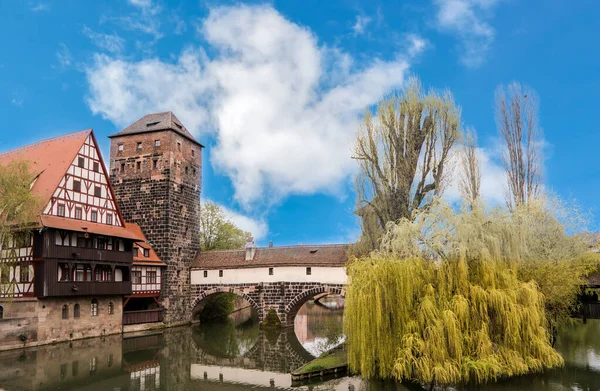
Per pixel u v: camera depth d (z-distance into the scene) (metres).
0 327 29.27
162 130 47.31
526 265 23.44
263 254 46.72
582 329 37.22
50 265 32.12
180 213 48.03
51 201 33.62
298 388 21.31
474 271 20.81
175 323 45.75
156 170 47.06
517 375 19.38
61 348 31.23
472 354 19.11
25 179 31.55
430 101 31.41
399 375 18.69
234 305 62.19
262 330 43.12
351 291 20.81
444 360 18.52
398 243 21.14
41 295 31.48
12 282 30.59
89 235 36.03
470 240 20.50
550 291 23.80
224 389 21.59
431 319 19.14
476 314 19.64
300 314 60.34
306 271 42.84
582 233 28.22
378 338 19.70
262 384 22.56
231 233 65.12
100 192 38.50
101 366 26.41
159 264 44.50
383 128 31.62
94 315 36.72
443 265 20.70
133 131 48.56
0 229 30.25
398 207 30.86
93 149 38.28
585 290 28.22
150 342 35.81
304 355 31.44
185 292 47.56
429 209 22.23
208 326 47.44
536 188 32.75
